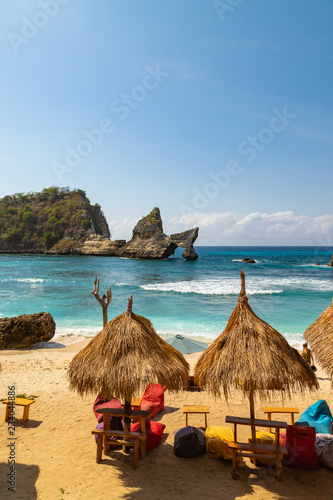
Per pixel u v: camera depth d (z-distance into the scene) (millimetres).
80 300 26453
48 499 4348
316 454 5094
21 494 4430
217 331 17594
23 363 12055
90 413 7320
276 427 4891
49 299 26812
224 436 5566
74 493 4508
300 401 8164
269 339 4984
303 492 4555
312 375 5023
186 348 10852
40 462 5305
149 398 7562
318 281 41375
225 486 4699
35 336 15383
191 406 6398
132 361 5000
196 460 5434
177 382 5184
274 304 25094
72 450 5727
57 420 6945
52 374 10391
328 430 5734
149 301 26422
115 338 5316
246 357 4738
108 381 4883
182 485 4719
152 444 5762
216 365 4902
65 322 19547
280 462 4852
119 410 5461
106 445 5613
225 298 27953
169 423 6906
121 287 34625
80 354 5605
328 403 7984
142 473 5039
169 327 18375
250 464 5324
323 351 5348
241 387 4715
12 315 21031
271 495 4484
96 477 4910
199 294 30203
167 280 42750
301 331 17484
